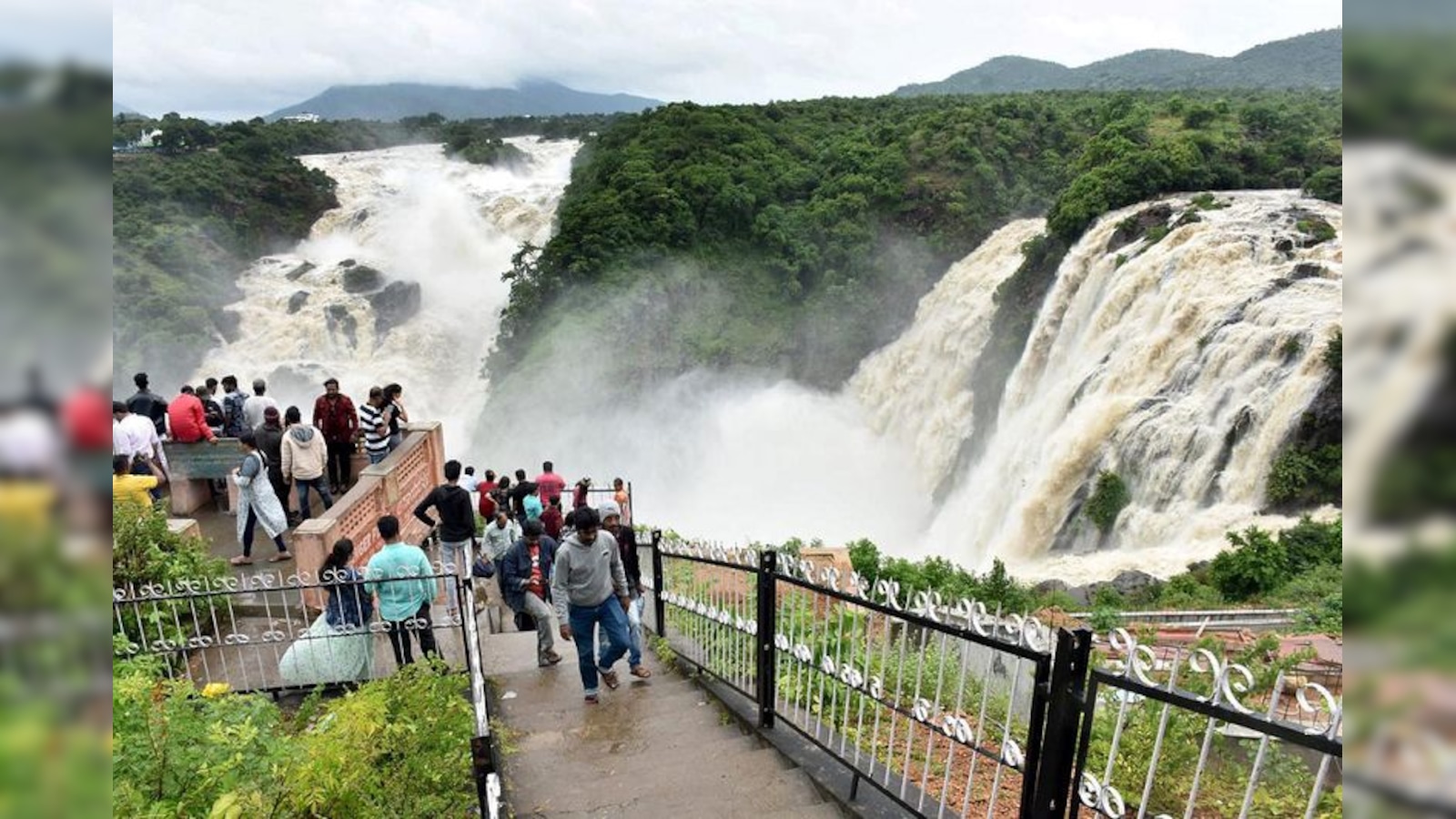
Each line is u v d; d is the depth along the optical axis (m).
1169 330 23.81
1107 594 17.39
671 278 51.09
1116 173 33.28
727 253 53.53
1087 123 52.19
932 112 57.38
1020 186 49.00
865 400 45.72
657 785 5.60
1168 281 25.31
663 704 7.30
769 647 6.20
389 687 6.26
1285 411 19.67
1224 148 33.41
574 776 5.94
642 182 53.41
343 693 7.57
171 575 8.57
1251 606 16.16
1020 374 32.12
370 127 92.75
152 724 4.36
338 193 69.00
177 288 51.22
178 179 58.22
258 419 13.25
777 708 6.35
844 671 5.27
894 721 4.70
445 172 76.75
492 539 11.32
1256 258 23.89
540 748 6.50
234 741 4.52
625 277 50.00
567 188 66.38
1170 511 21.75
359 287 56.81
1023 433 29.19
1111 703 6.33
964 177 49.16
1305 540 18.00
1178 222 27.52
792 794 5.32
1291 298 21.44
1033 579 19.83
